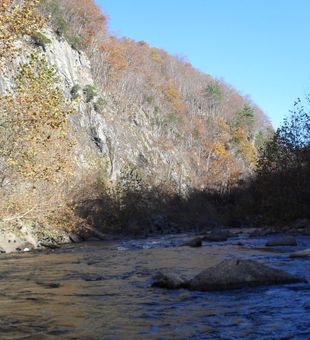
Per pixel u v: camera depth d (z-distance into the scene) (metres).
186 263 14.11
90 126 67.75
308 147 29.84
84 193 36.50
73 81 71.88
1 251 23.30
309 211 30.09
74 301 8.41
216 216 53.28
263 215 36.41
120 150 73.44
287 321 6.52
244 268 9.51
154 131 96.19
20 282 11.02
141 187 44.38
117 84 99.75
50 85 16.41
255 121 147.38
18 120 15.93
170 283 9.72
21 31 15.20
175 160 91.06
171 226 44.56
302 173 30.05
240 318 6.82
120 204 39.12
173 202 50.03
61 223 29.34
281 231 28.34
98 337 5.97
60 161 17.17
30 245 25.52
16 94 16.31
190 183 84.44
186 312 7.32
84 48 94.00
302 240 20.81
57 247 26.19
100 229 36.31
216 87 141.75
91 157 52.88
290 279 9.55
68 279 11.41
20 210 21.23
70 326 6.56
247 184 64.00
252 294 8.55
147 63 131.25
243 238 25.52
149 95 110.19
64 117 16.33
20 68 16.59
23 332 6.27
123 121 85.75
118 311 7.49
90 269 13.62
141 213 40.72
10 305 8.11
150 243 26.33
